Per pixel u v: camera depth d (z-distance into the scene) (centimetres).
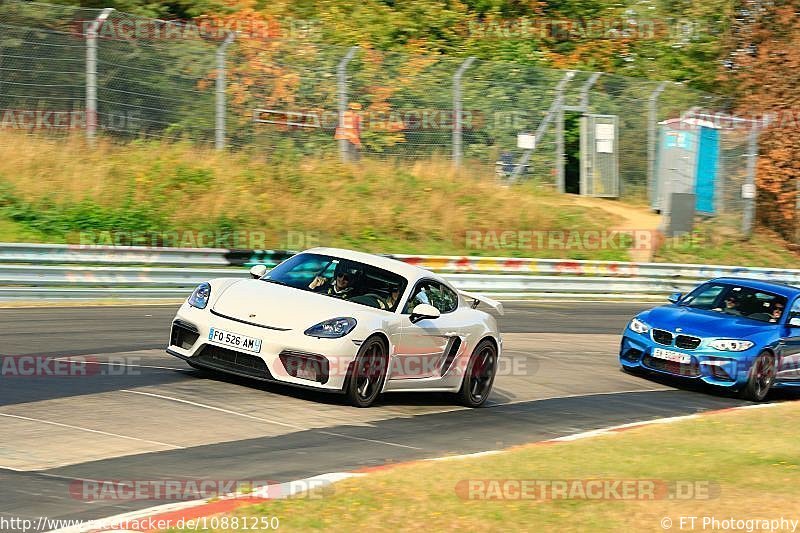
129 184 8150
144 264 6394
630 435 3394
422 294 3772
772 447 3294
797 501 2427
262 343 3341
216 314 3466
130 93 8644
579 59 12862
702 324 4891
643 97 11388
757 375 4766
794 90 12550
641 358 4978
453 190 9856
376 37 11481
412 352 3638
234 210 8350
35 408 3025
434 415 3625
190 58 9000
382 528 2020
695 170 11144
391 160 9881
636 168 11256
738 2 13550
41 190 7675
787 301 5088
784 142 12325
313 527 1989
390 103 9938
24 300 5744
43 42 8262
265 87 9331
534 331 6356
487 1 12925
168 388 3447
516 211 9888
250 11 10488
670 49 13350
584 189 10962
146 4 9894
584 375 4969
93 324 5016
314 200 8969
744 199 11650
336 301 3559
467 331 3872
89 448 2628
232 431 2953
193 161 8725
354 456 2809
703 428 3644
